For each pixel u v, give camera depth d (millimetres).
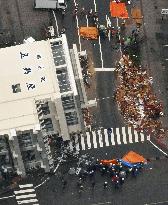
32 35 183500
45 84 160000
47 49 163250
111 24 185500
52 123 165125
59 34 184250
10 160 163375
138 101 175875
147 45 182625
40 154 163250
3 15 186500
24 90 159500
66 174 168750
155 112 174750
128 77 178375
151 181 168000
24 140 158875
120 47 182250
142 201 166125
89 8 187750
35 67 161375
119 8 187125
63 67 162000
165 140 172625
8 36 183375
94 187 167375
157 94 177000
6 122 156625
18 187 167750
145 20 186125
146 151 171500
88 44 183125
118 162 168875
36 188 167750
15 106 158250
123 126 174125
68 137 168375
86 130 173375
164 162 170125
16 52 162625
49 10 186750
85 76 178750
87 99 173375
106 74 179375
